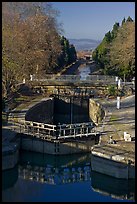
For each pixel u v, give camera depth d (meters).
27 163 33.56
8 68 46.22
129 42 63.28
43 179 30.31
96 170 29.33
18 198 24.94
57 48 67.38
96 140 34.72
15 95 49.97
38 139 34.25
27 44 54.56
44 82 54.88
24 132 34.72
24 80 53.38
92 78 59.88
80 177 31.45
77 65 131.00
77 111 54.62
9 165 30.06
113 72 70.50
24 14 61.16
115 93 54.19
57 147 34.00
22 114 39.91
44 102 48.75
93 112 51.31
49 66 68.00
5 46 45.84
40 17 59.94
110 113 42.59
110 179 28.22
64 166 33.91
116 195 27.48
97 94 55.22
